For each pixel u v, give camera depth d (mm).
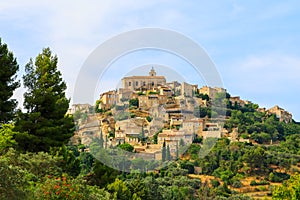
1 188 10430
